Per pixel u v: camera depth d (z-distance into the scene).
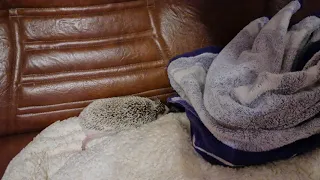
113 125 0.96
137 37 1.05
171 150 0.84
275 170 0.75
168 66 0.96
